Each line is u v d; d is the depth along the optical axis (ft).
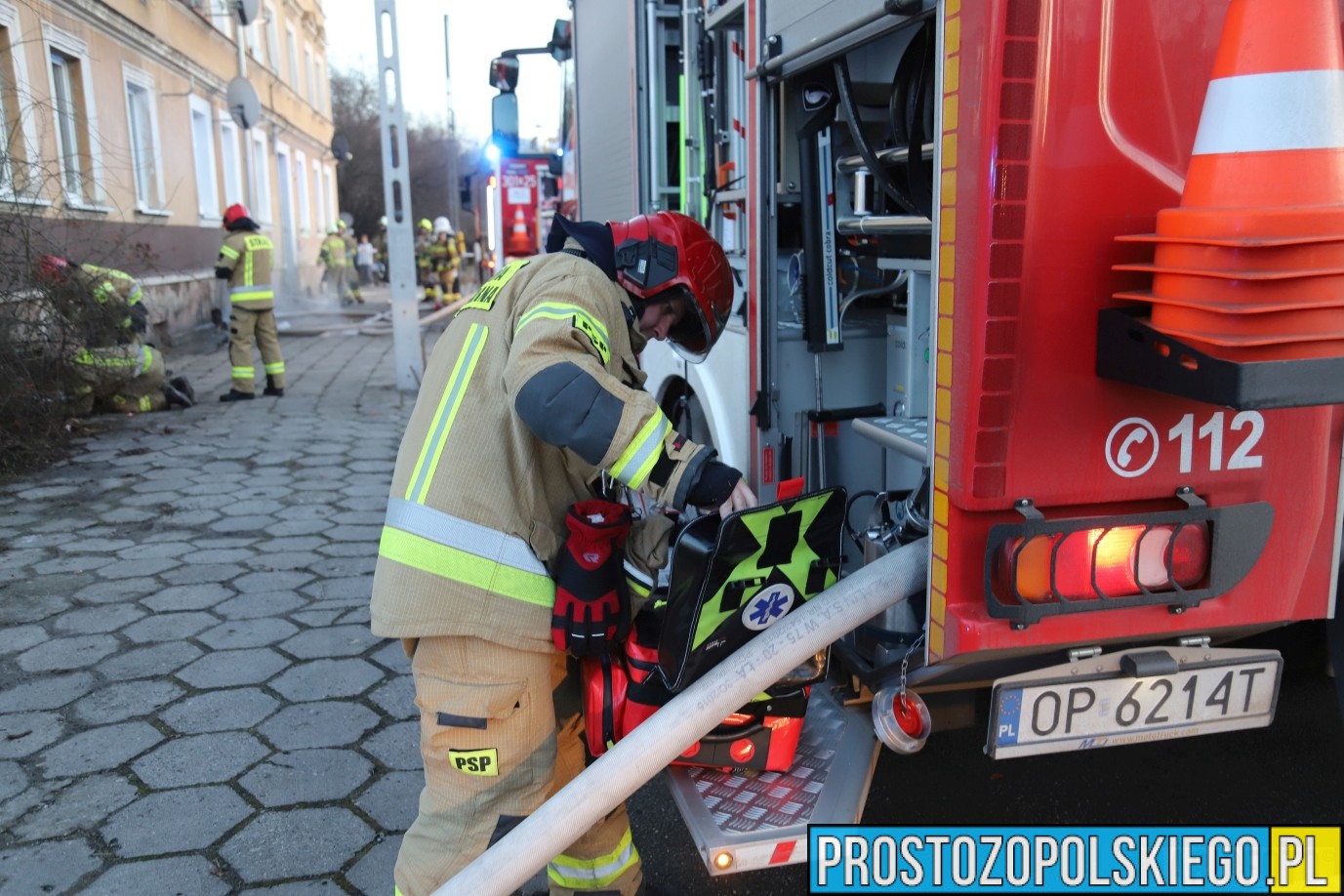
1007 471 5.62
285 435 25.12
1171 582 5.90
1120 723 6.45
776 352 9.95
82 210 33.76
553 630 6.28
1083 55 5.32
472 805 6.40
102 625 13.42
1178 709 6.55
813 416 10.19
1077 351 5.59
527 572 6.26
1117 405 5.68
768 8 9.00
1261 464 5.97
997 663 6.53
